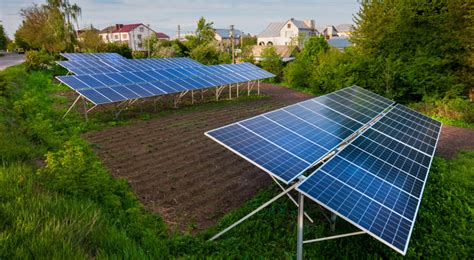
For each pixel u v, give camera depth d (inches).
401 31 948.0
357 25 1087.6
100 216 260.7
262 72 1171.9
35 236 205.8
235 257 253.0
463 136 666.8
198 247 262.1
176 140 561.9
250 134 279.1
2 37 2817.4
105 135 572.7
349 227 307.1
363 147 319.9
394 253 264.4
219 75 1027.9
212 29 2347.4
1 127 448.1
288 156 261.7
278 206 336.5
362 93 563.2
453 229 301.3
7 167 330.0
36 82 1012.5
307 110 383.2
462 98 874.1
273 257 258.2
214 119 733.3
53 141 482.3
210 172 430.9
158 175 415.8
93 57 1327.5
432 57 886.4
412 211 238.8
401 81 944.9
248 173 429.1
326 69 1158.3
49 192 279.1
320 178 238.8
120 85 738.2
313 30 3563.0
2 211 231.6
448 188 389.7
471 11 816.3
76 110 742.5
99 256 205.6
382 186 259.0
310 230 298.4
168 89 801.6
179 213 326.6
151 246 250.7
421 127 466.9
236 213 320.2
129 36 3673.7
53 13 1541.6
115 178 399.2
